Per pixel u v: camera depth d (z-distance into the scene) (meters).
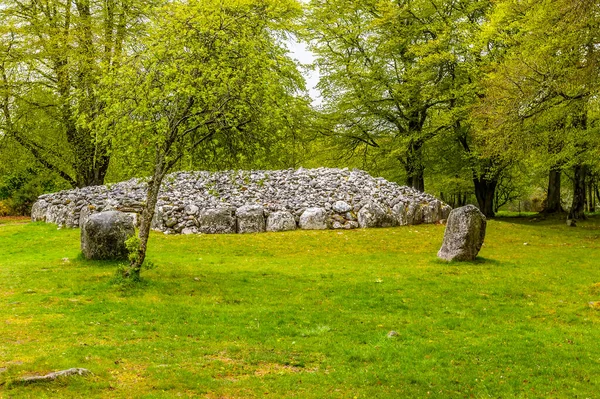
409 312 13.14
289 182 29.64
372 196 28.53
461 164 39.12
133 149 14.02
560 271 18.00
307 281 16.22
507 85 23.45
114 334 10.49
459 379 8.77
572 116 27.36
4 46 31.52
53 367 8.27
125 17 33.50
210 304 13.36
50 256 19.81
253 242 22.91
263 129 15.08
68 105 31.83
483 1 35.50
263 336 10.93
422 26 37.28
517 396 8.13
